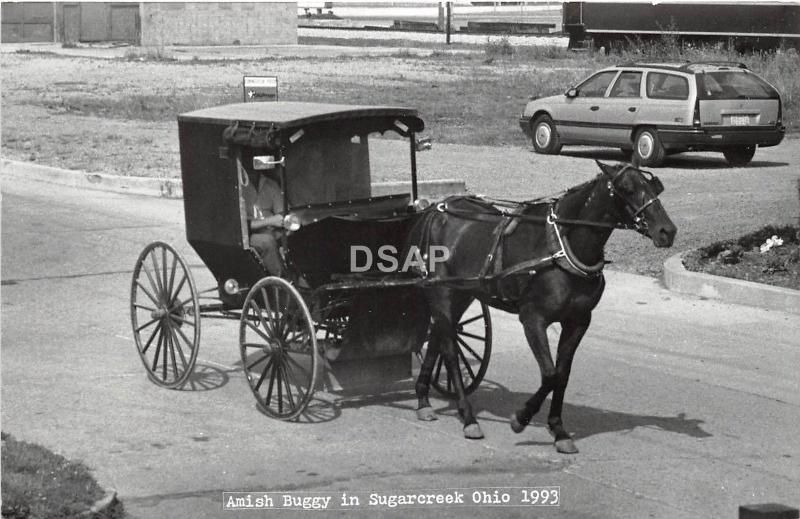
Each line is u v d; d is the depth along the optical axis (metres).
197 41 60.78
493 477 8.09
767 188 20.58
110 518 7.15
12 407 9.64
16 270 15.07
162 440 8.85
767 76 33.25
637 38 43.00
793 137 28.64
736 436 9.07
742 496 7.75
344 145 9.80
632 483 7.99
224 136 9.50
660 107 23.33
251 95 19.62
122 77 41.50
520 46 55.09
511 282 8.70
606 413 9.66
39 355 11.34
